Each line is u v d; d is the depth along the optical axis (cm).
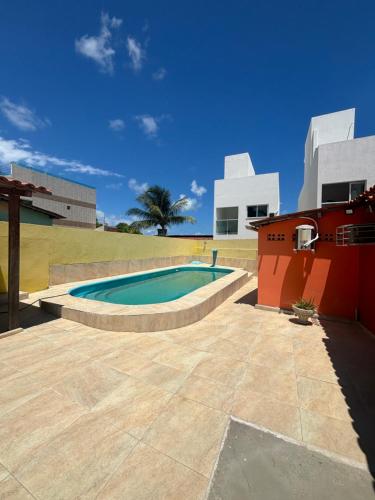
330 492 165
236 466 184
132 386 290
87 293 827
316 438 215
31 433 213
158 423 229
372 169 1041
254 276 1320
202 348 404
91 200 2789
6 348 391
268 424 231
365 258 505
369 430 226
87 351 384
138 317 473
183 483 170
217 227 2005
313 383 304
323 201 1132
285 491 166
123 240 1132
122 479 172
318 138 1398
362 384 303
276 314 608
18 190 447
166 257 1473
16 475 174
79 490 164
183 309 511
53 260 805
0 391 276
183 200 2462
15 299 453
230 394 278
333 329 502
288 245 622
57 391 278
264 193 1825
